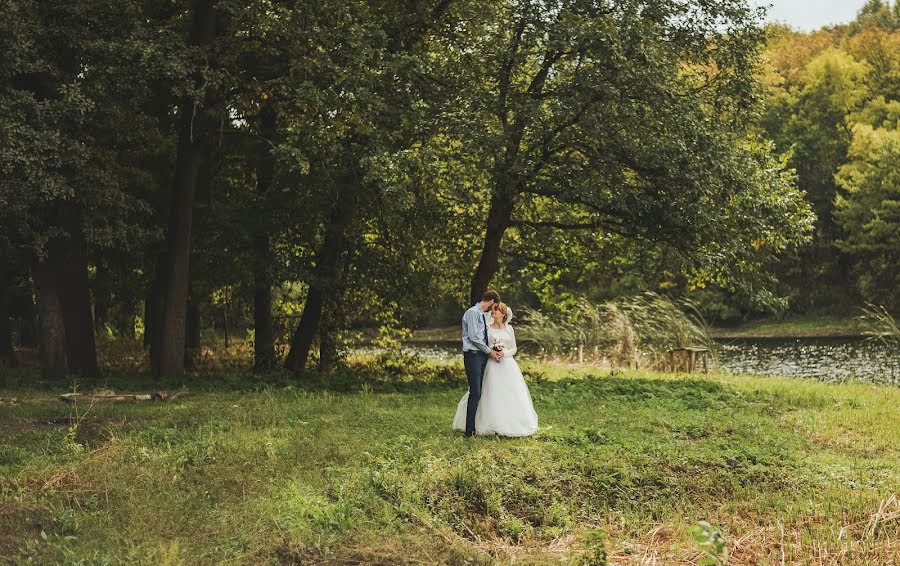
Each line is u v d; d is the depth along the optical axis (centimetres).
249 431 1162
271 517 763
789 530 796
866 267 5938
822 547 733
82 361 1931
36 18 1650
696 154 1861
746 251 2003
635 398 1614
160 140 2003
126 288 2453
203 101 1845
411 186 1825
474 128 1855
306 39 1789
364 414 1319
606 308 2830
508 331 1176
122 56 1662
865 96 6531
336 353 2375
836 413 1481
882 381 2591
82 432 1168
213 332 3328
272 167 2169
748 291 2059
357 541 717
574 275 2500
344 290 2223
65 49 1747
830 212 6141
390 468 938
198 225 2116
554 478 943
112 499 825
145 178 2056
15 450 1030
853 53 6938
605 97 1842
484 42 1958
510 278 2542
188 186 1908
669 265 2067
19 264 2355
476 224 2256
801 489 945
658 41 1897
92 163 1764
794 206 2061
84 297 1936
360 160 1772
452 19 2052
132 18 1731
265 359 2209
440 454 1014
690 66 2155
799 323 5869
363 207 2045
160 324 2220
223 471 933
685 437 1232
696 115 1909
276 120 2145
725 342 5053
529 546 753
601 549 680
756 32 2020
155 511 782
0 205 1568
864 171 5916
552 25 1866
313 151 1805
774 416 1482
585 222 2208
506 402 1159
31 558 646
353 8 1834
